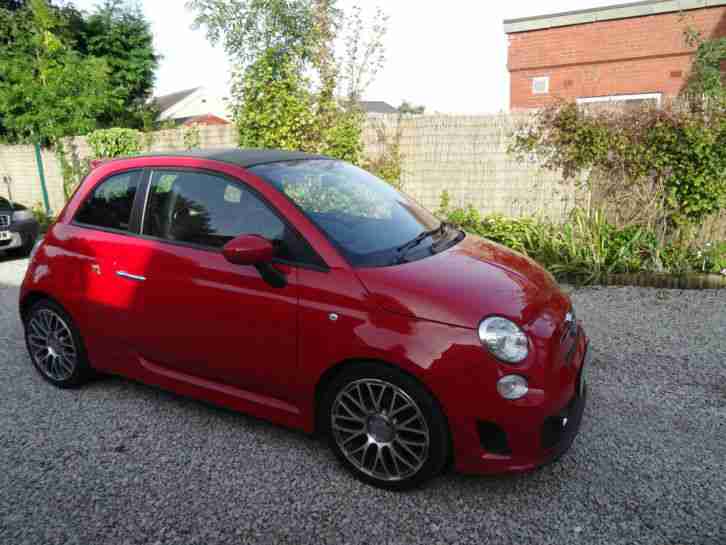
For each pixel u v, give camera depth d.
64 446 3.29
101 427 3.50
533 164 7.85
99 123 21.19
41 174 13.33
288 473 2.99
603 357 4.41
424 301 2.65
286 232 3.02
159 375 3.56
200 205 3.33
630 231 6.99
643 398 3.73
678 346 4.58
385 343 2.63
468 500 2.75
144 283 3.41
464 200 8.43
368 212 3.40
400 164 8.73
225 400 3.32
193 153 3.62
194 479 2.94
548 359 2.63
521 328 2.63
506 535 2.50
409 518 2.62
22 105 13.36
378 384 2.73
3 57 14.08
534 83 15.32
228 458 3.13
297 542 2.48
